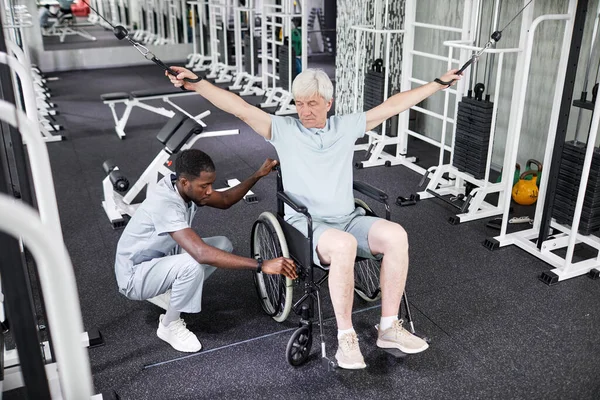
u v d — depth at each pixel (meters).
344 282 1.74
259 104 5.59
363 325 2.14
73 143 4.48
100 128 4.89
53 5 7.19
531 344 2.03
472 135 3.00
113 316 2.22
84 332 2.08
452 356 1.96
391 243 1.78
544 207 2.55
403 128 3.85
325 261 1.79
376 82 3.90
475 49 2.67
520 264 2.60
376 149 3.90
